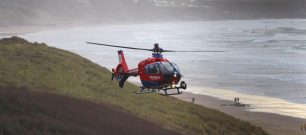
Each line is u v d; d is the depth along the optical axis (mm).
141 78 93562
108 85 153250
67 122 64000
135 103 135250
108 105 111125
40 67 151500
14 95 70812
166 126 108188
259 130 151625
